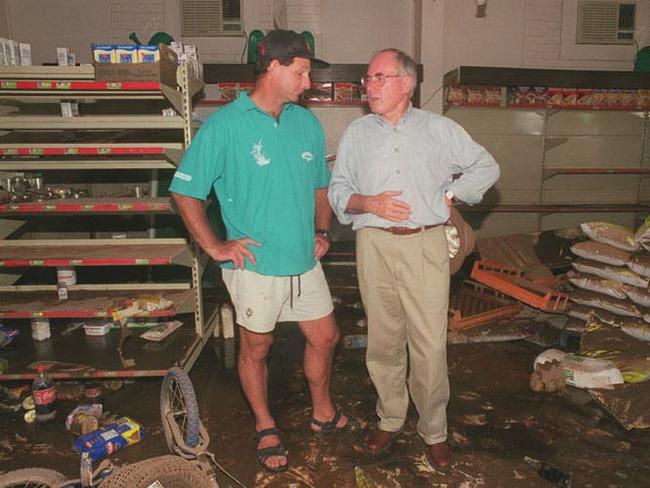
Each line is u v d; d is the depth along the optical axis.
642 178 7.20
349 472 2.40
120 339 3.42
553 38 6.98
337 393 3.19
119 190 4.39
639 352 3.24
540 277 4.37
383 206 2.07
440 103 6.79
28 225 4.13
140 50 2.89
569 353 3.35
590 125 6.96
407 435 2.69
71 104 3.14
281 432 2.74
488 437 2.68
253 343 2.36
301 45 2.08
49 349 3.36
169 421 2.37
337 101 6.54
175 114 3.27
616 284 3.57
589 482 2.32
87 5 6.54
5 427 2.85
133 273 4.54
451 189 2.18
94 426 2.72
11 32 6.50
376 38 6.87
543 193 7.16
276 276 2.26
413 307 2.19
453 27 6.91
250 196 2.20
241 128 2.14
